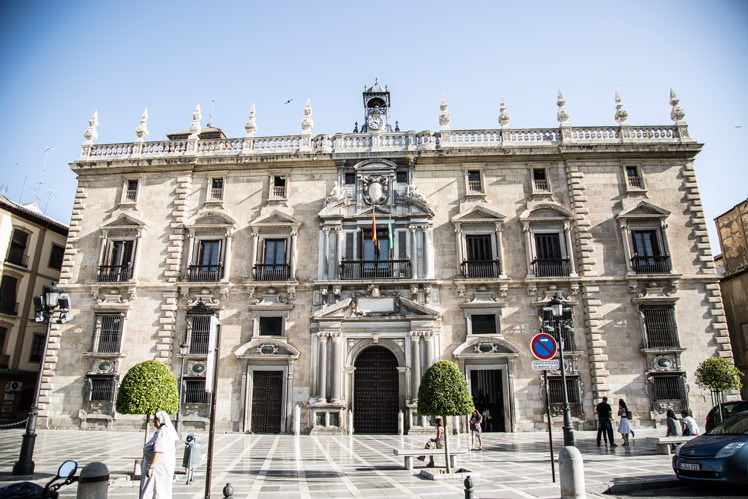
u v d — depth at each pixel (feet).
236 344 95.25
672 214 98.27
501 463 54.39
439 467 51.16
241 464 55.06
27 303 120.26
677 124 102.37
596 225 97.50
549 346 45.50
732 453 37.14
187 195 103.96
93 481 27.66
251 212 102.73
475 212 98.73
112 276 99.81
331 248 98.17
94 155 109.19
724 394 88.38
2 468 51.83
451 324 93.61
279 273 97.76
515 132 104.12
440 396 49.24
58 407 94.79
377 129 121.60
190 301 97.86
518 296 94.38
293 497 37.91
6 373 111.65
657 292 93.40
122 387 49.16
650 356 90.27
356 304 94.27
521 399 89.66
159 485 29.91
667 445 58.70
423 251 97.25
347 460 58.03
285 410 90.89
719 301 93.30
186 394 93.56
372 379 93.61
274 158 103.55
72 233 104.12
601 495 38.27
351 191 102.17
